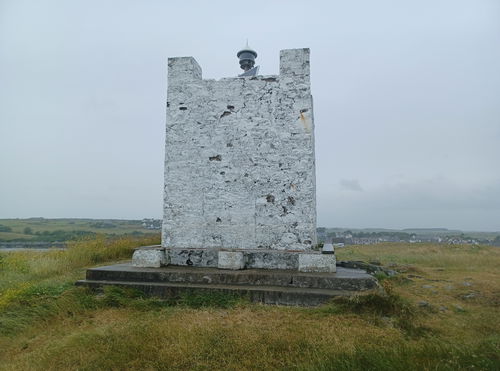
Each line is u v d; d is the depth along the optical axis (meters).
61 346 4.95
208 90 9.10
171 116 9.19
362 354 4.29
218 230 8.70
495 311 7.11
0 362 4.82
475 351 4.61
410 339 5.27
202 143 8.98
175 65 9.30
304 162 8.49
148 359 4.48
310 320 5.70
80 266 11.50
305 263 7.71
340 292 6.74
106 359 4.47
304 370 4.02
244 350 4.61
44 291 7.41
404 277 10.20
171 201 8.96
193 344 4.70
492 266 13.74
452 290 8.80
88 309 6.64
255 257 8.08
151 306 6.69
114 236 16.36
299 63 8.77
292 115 8.66
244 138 8.82
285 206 8.48
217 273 7.50
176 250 8.51
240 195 8.70
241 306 6.40
